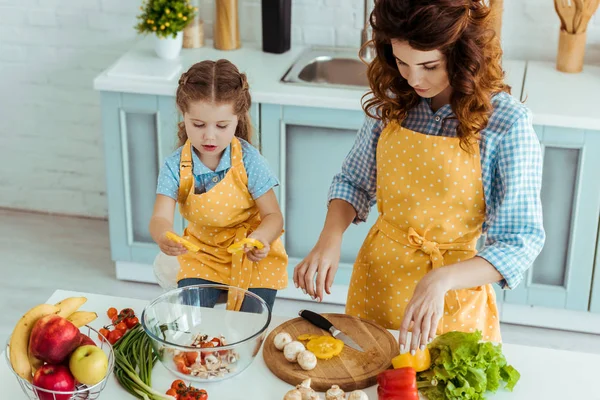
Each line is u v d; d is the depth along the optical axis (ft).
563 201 9.54
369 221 10.09
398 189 6.16
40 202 12.96
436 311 5.25
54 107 12.29
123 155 10.37
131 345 5.52
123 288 11.16
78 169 12.65
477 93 5.49
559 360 5.58
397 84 5.96
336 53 10.91
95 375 4.85
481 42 5.35
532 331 10.39
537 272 9.98
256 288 7.09
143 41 11.12
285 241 10.45
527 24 10.67
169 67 10.23
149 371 5.35
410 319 5.29
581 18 10.02
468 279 5.48
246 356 5.26
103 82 9.94
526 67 10.51
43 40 11.89
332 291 10.66
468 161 5.87
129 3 11.50
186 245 5.83
